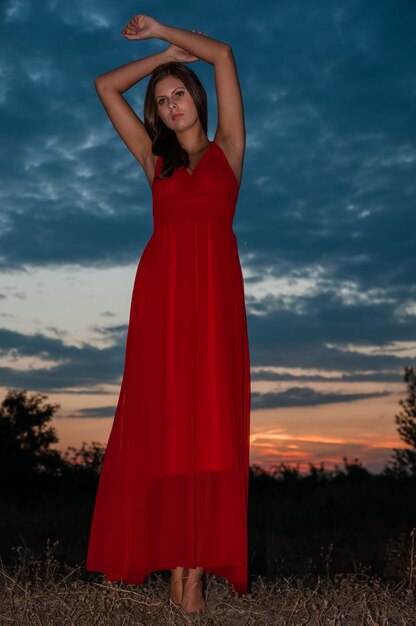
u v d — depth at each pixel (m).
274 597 4.11
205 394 3.60
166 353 3.64
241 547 3.60
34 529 13.56
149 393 3.68
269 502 18.55
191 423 3.59
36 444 25.33
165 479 3.62
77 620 3.58
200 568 3.71
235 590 3.75
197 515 3.56
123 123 4.02
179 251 3.68
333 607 3.87
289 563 10.09
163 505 3.63
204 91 3.78
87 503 17.48
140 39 3.85
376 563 10.65
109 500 3.81
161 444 3.64
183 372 3.62
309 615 3.78
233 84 3.76
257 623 3.67
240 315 3.79
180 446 3.58
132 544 3.68
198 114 3.75
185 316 3.64
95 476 22.88
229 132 3.80
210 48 3.75
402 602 4.00
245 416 3.81
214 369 3.62
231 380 3.65
